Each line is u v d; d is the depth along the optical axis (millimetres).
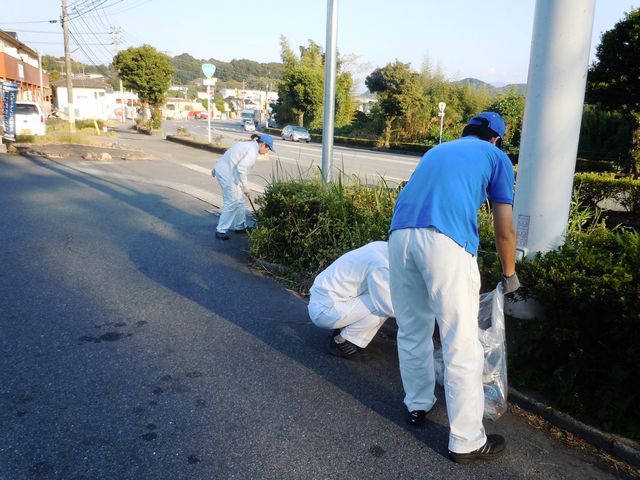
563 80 3662
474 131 3158
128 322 4570
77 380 3549
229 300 5250
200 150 24312
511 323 3744
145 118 41156
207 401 3375
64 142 21547
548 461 2916
